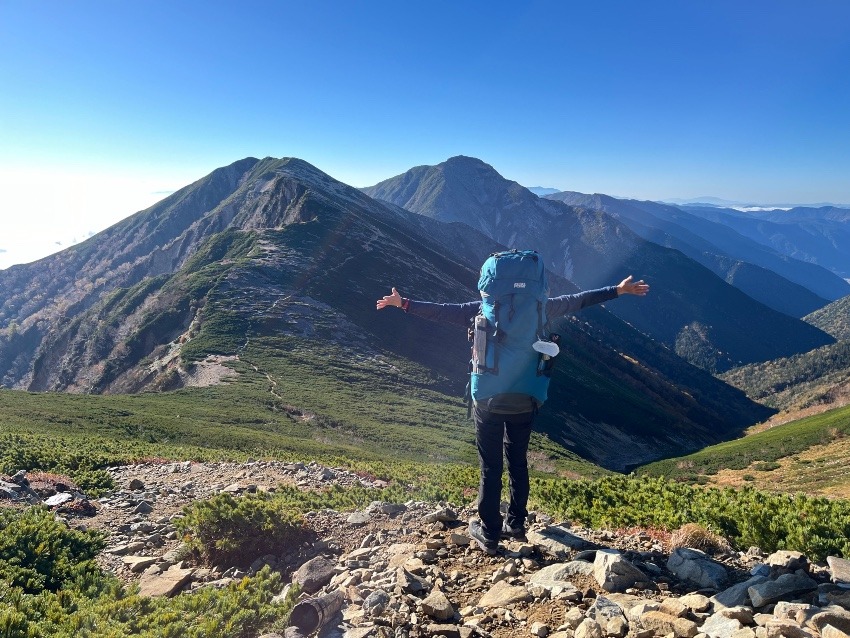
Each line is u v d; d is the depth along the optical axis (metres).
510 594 4.64
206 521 6.89
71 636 4.35
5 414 38.19
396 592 4.75
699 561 4.92
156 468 14.24
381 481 13.91
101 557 7.20
